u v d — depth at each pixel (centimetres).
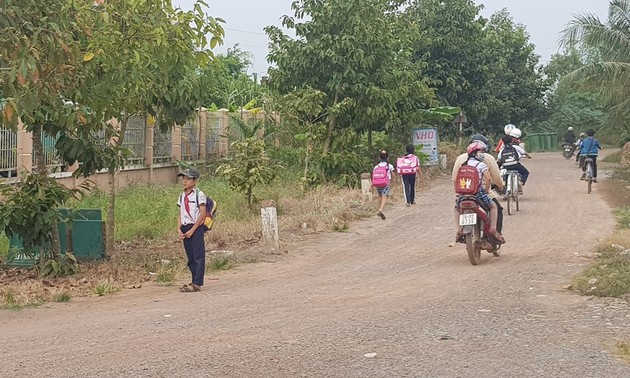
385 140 2791
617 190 2331
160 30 1155
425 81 3003
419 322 795
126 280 1173
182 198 1086
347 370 623
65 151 1265
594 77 2741
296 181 2353
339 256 1368
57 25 1042
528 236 1495
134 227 1714
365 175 2141
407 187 2089
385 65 2511
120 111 1330
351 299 946
